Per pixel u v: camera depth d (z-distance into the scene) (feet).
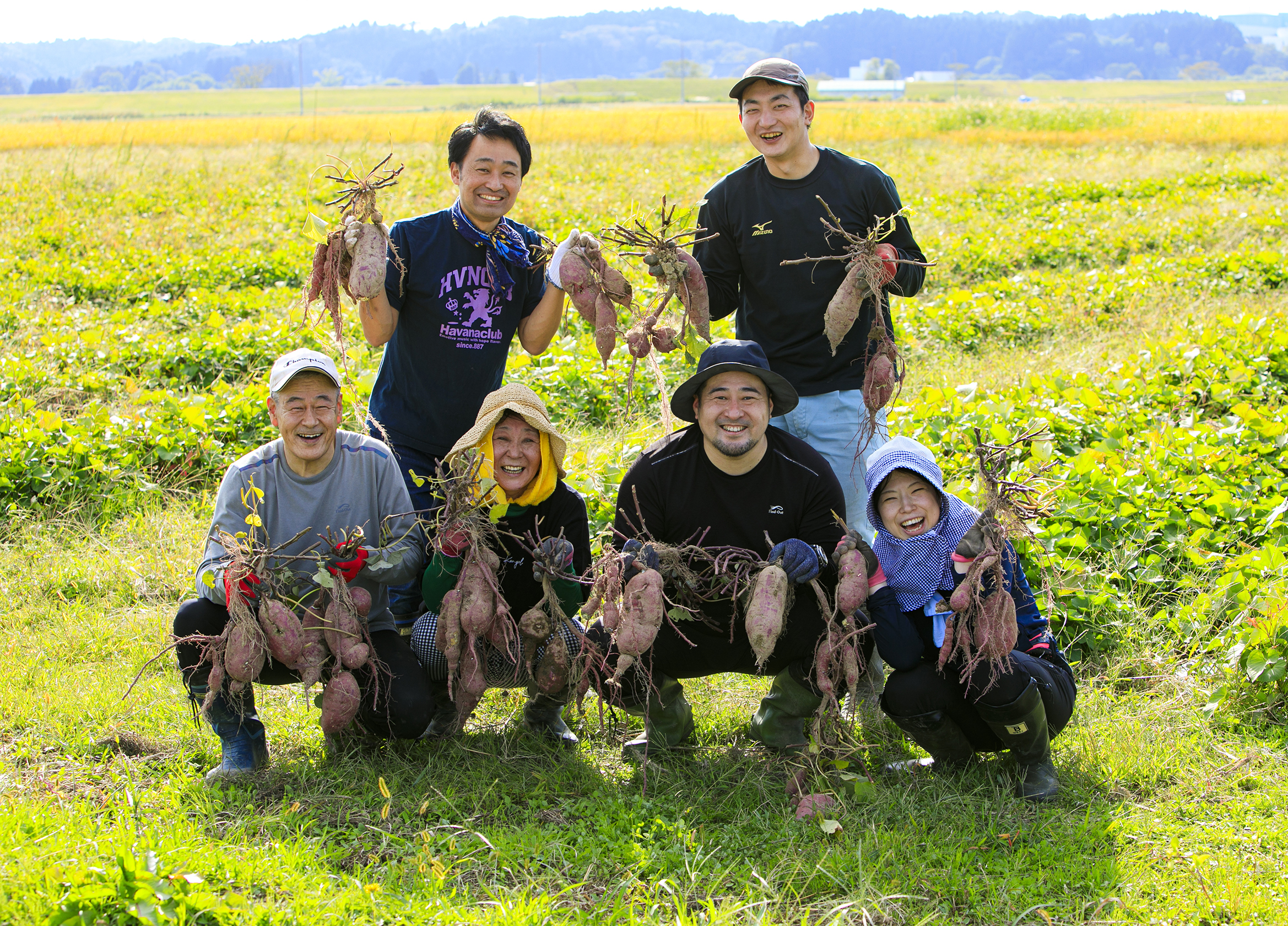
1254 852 10.47
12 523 18.93
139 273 39.68
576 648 12.39
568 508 12.81
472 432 12.12
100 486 20.13
